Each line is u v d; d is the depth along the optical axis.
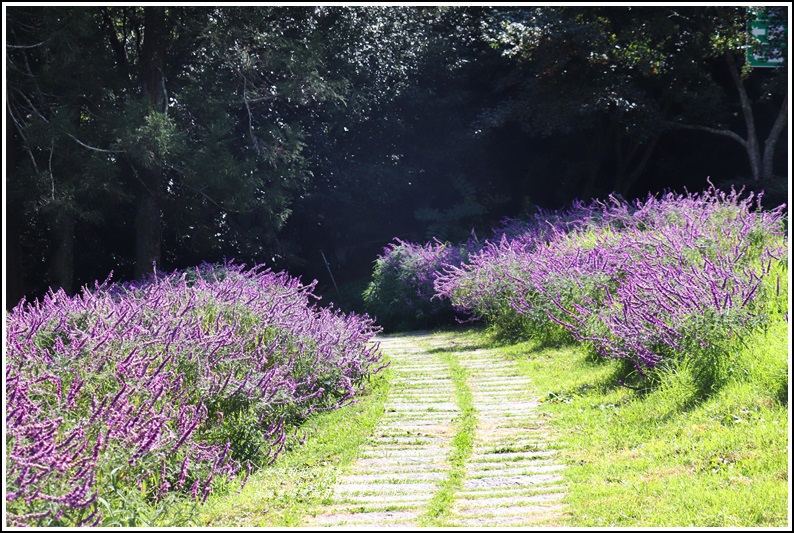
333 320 9.64
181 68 22.45
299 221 28.55
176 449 5.29
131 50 23.56
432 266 17.69
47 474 4.25
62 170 18.25
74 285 24.17
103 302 7.80
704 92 24.03
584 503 4.95
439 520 4.77
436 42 26.92
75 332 6.49
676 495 4.90
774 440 5.42
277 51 21.38
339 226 28.81
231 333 7.41
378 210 28.69
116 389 5.47
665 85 24.62
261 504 5.26
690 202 13.82
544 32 22.25
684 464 5.49
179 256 25.02
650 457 5.74
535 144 29.36
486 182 29.16
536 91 23.73
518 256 13.54
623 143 28.91
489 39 24.62
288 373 7.96
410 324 17.73
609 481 5.39
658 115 24.22
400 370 10.66
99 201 19.59
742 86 23.30
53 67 18.22
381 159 27.84
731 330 7.34
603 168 29.17
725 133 23.88
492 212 29.36
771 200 21.00
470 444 6.67
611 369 8.88
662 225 13.42
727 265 8.66
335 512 5.06
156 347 6.48
